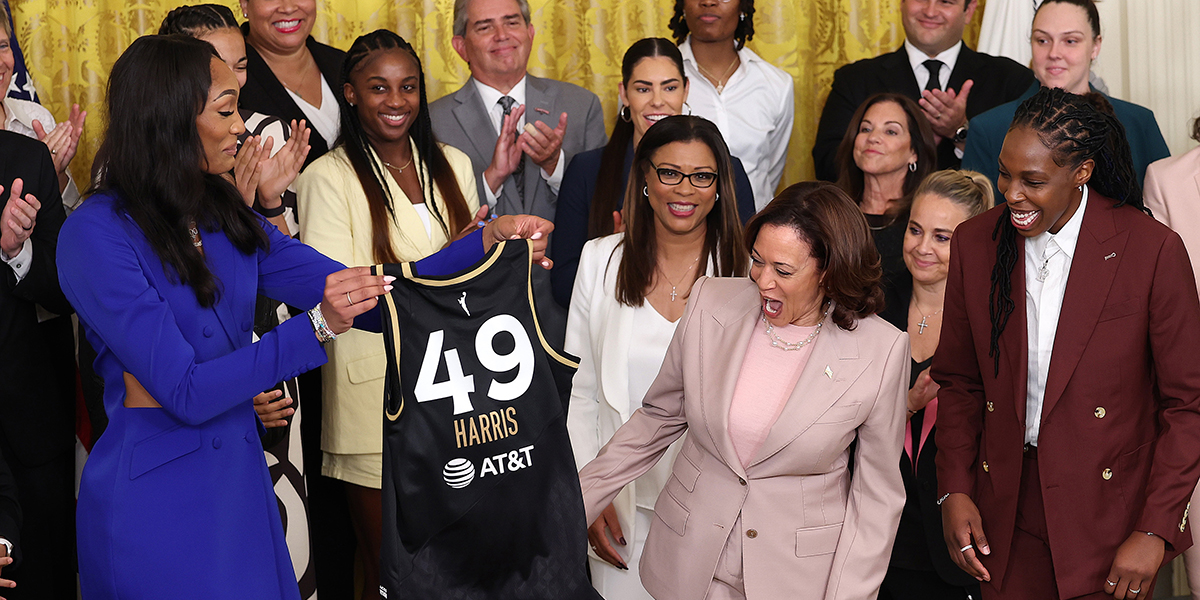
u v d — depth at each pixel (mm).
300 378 3623
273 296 2475
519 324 2215
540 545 2201
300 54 3871
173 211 2119
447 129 4012
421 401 2123
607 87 4641
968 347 2502
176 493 2154
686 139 2869
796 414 2225
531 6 4578
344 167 3352
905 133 3609
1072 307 2268
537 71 4613
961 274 2475
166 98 2080
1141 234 2250
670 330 2955
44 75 4262
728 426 2275
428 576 2137
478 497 2162
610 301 3006
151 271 2121
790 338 2334
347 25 4480
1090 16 3908
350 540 3830
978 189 3104
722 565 2285
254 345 2090
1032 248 2354
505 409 2184
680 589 2303
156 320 2053
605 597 3029
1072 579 2273
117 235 2076
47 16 4242
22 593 3107
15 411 3041
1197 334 2223
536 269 3635
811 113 4809
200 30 3402
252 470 2285
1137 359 2258
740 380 2336
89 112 4281
